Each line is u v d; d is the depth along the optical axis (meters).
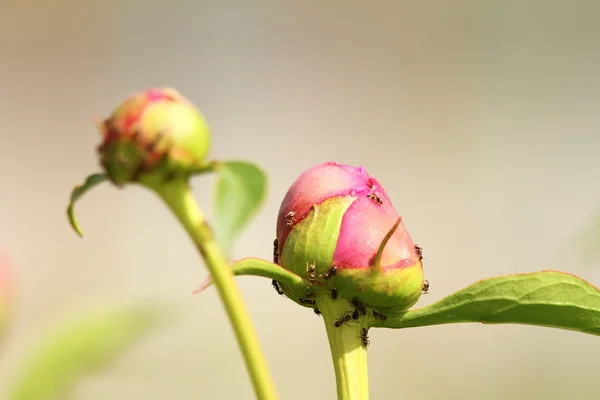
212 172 0.42
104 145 0.42
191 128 0.41
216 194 0.41
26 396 0.37
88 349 0.38
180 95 0.42
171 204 0.42
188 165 0.41
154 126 0.41
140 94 0.42
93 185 0.43
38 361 0.37
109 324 0.38
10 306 0.39
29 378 0.37
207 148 0.42
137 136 0.41
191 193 0.42
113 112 0.42
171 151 0.41
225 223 0.40
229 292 0.41
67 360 0.38
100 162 0.42
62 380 0.37
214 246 0.41
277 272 0.45
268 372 0.41
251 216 0.40
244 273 0.45
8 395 0.37
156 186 0.42
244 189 0.41
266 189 0.40
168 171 0.41
